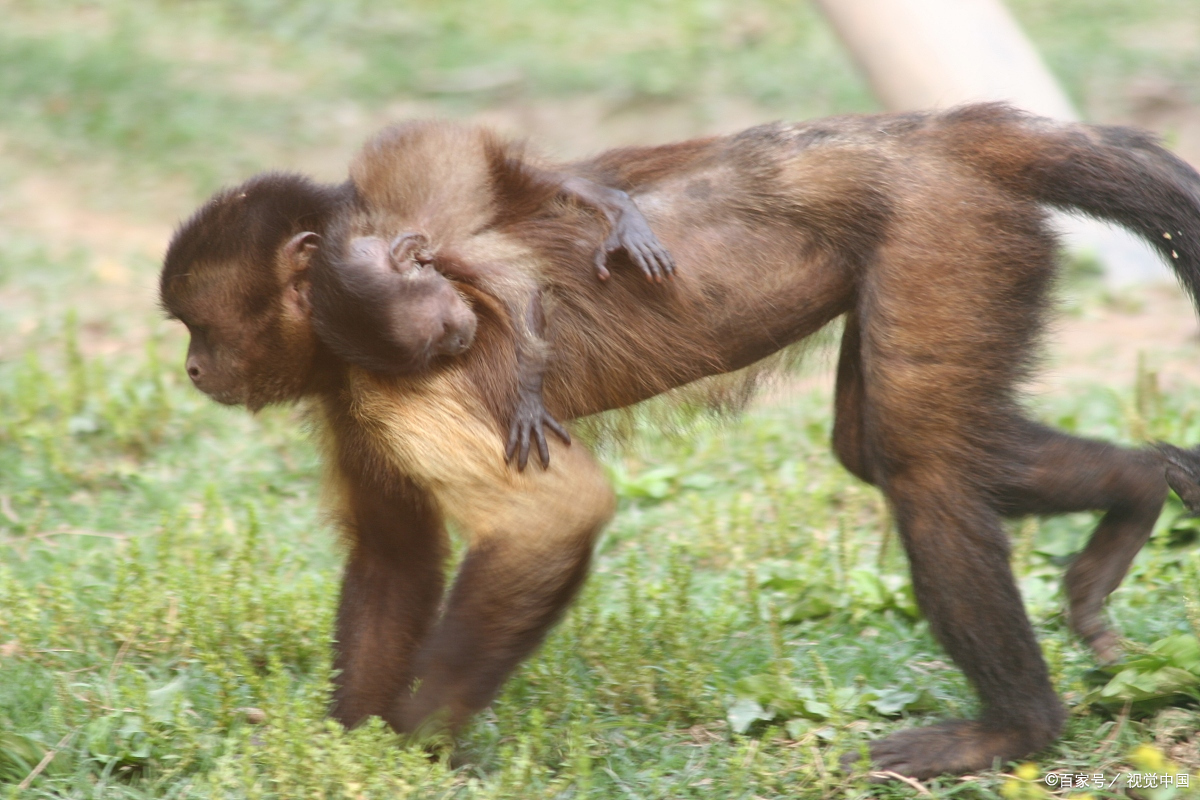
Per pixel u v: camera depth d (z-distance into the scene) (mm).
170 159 28719
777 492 16266
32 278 23453
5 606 12812
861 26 22484
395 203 11195
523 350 10914
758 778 10578
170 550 14172
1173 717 11234
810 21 35625
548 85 32125
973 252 10992
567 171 11891
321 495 12039
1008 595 10898
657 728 11516
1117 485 11617
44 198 27188
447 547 11992
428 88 32375
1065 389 19297
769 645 12891
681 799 10539
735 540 15227
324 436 11906
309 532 15727
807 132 11688
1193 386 18891
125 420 18031
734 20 35781
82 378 18672
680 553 14898
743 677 12086
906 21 22203
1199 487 11742
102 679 11805
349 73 32938
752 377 12359
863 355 11258
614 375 11680
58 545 15164
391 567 11867
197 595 12758
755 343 11828
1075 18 35000
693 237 11578
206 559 13469
